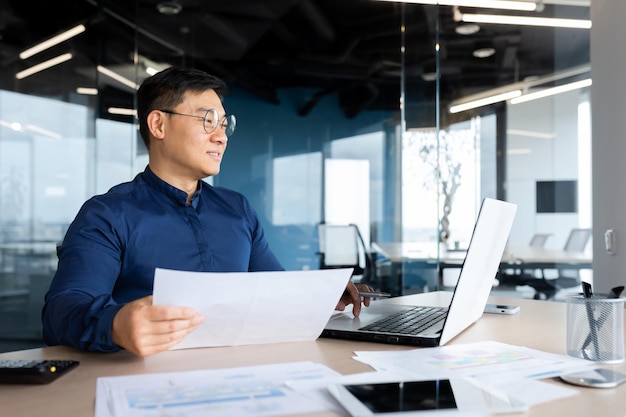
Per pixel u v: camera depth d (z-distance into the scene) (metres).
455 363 0.95
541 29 4.17
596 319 0.96
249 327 1.08
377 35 7.96
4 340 5.12
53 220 5.28
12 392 0.81
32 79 5.29
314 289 1.08
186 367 0.94
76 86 5.50
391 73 8.64
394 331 1.16
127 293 1.41
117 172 5.57
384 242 8.75
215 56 8.43
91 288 1.18
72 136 5.43
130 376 0.88
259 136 8.74
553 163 4.11
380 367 0.93
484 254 1.14
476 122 4.32
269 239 8.70
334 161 8.78
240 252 1.58
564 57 4.12
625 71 2.50
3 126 5.14
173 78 1.41
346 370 0.92
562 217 4.04
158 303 0.97
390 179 8.78
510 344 1.11
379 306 1.57
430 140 4.49
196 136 1.41
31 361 0.91
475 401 0.72
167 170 1.48
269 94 8.74
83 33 5.57
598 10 2.72
